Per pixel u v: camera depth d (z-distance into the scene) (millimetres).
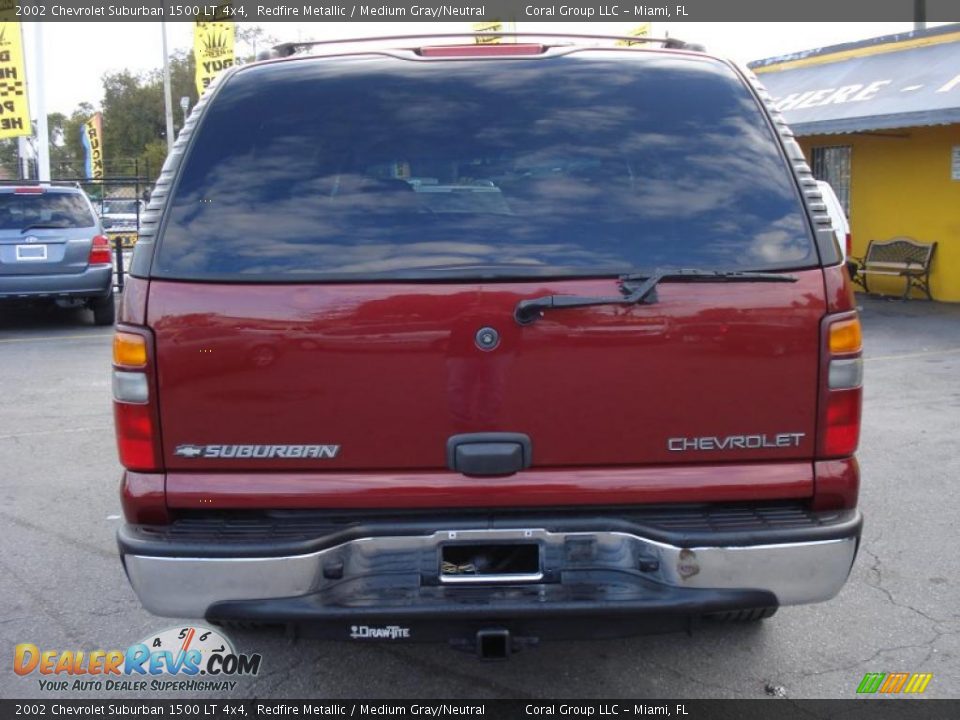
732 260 2828
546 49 3203
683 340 2795
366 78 3082
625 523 2807
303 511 2861
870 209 14352
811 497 2879
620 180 2926
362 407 2801
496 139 2979
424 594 2801
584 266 2805
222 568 2750
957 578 4453
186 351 2787
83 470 6305
